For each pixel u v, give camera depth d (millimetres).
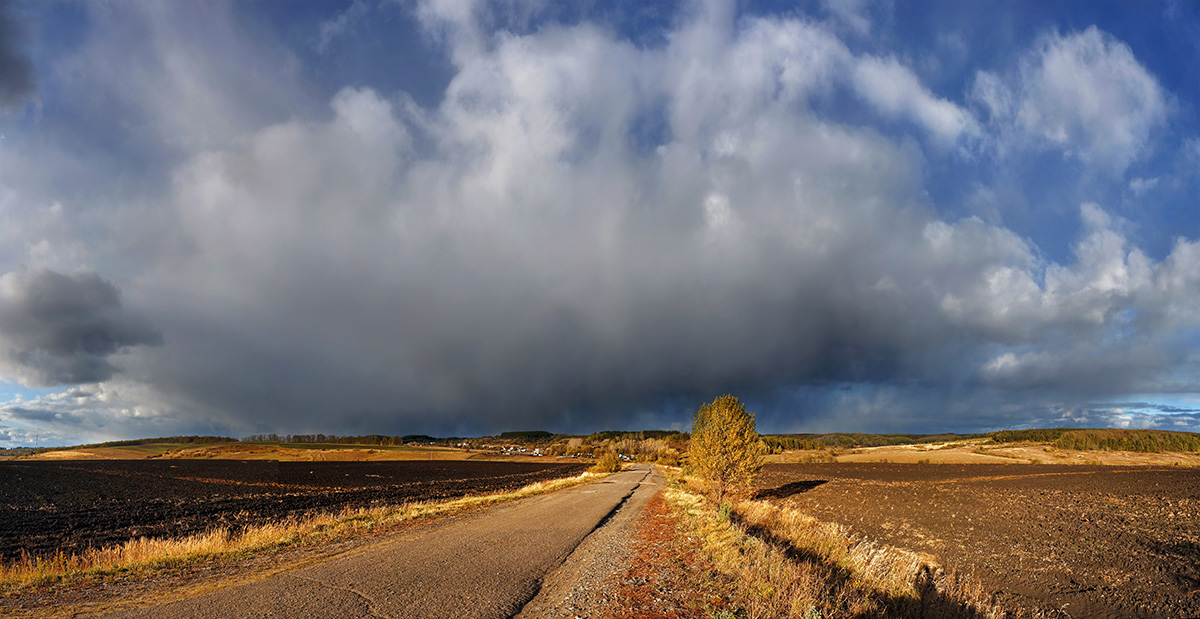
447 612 9016
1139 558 21078
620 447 192750
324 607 9000
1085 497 42156
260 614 8531
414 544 16328
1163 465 91125
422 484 62062
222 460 116062
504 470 98688
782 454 129875
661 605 9539
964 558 21422
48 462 96000
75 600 9445
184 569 12180
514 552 15352
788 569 10945
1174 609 15766
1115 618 15164
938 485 55906
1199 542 23984
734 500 35125
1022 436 157125
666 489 47188
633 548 16062
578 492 43812
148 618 8328
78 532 25672
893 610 11766
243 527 25750
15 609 8898
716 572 11969
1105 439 136625
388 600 9594
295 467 95062
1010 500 40719
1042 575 18953
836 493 47844
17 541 23078
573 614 9086
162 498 43875
